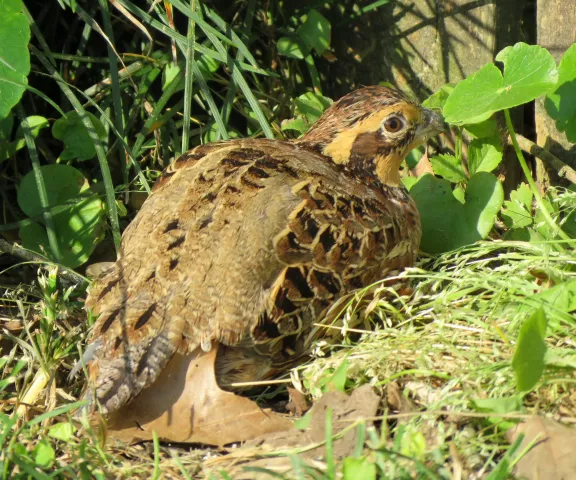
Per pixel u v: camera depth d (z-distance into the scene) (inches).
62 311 314.2
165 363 257.3
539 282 304.2
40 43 354.3
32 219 343.6
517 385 230.5
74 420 263.1
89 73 386.3
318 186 292.8
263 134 376.8
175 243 273.3
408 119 319.9
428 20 366.3
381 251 297.6
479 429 238.2
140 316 261.4
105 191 358.9
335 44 402.0
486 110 301.7
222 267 267.7
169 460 247.1
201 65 365.7
